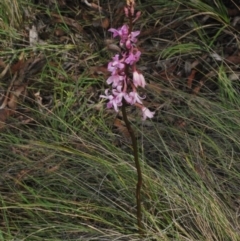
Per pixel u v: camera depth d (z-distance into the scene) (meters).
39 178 3.75
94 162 3.72
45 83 4.57
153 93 4.30
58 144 3.85
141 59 4.85
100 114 4.25
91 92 4.52
